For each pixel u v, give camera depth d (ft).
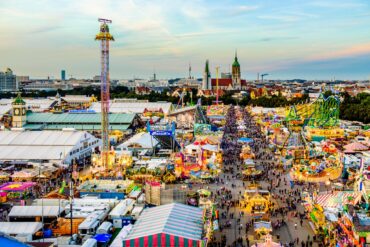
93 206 375.66
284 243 307.99
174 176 490.49
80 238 314.35
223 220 358.64
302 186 462.19
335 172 483.10
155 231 278.05
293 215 369.71
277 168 553.64
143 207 372.58
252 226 343.46
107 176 499.10
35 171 497.46
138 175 496.64
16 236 303.89
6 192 423.64
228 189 456.45
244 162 551.59
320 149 606.14
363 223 266.98
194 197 395.34
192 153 597.93
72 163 579.89
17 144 602.44
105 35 578.66
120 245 288.51
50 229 331.16
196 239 273.54
